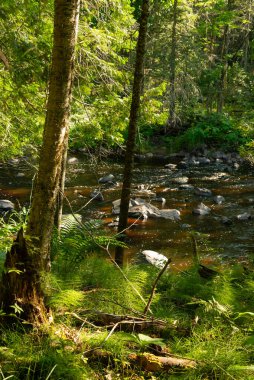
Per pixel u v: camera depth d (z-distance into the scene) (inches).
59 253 208.7
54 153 136.6
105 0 285.4
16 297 139.8
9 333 137.0
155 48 848.9
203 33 1023.6
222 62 1048.8
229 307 167.0
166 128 934.4
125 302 170.9
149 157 852.0
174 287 201.3
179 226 456.4
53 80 132.9
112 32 293.6
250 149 440.1
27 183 585.9
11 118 284.2
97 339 137.3
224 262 342.3
